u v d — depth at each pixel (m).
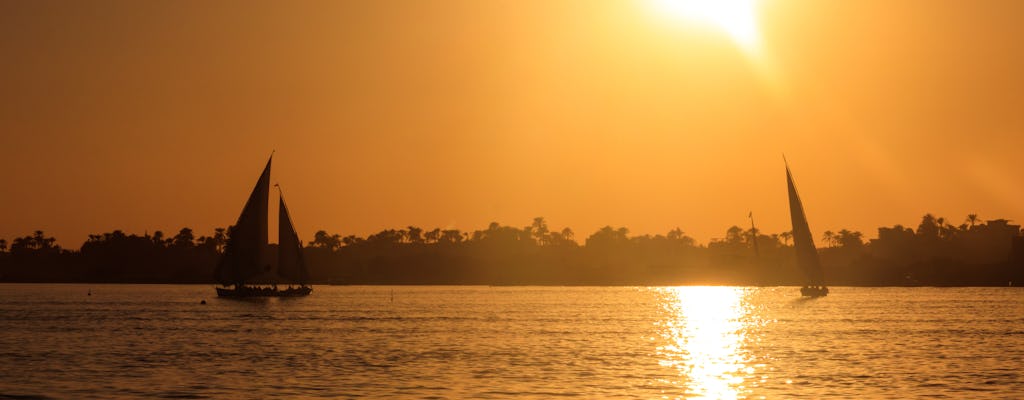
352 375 57.50
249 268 147.12
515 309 139.25
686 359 66.19
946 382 54.53
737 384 53.84
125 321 106.38
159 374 58.16
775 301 166.00
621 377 56.47
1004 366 61.69
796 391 51.38
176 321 106.31
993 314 120.25
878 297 182.75
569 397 49.50
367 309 135.25
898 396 49.78
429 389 52.06
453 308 141.12
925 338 83.50
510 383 54.19
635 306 151.25
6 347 74.62
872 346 75.88
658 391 51.38
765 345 77.00
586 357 67.19
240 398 49.44
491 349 73.00
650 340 81.81
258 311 127.44
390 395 50.19
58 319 110.06
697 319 113.62
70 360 65.56
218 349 73.00
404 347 74.50
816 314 122.75
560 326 99.88
